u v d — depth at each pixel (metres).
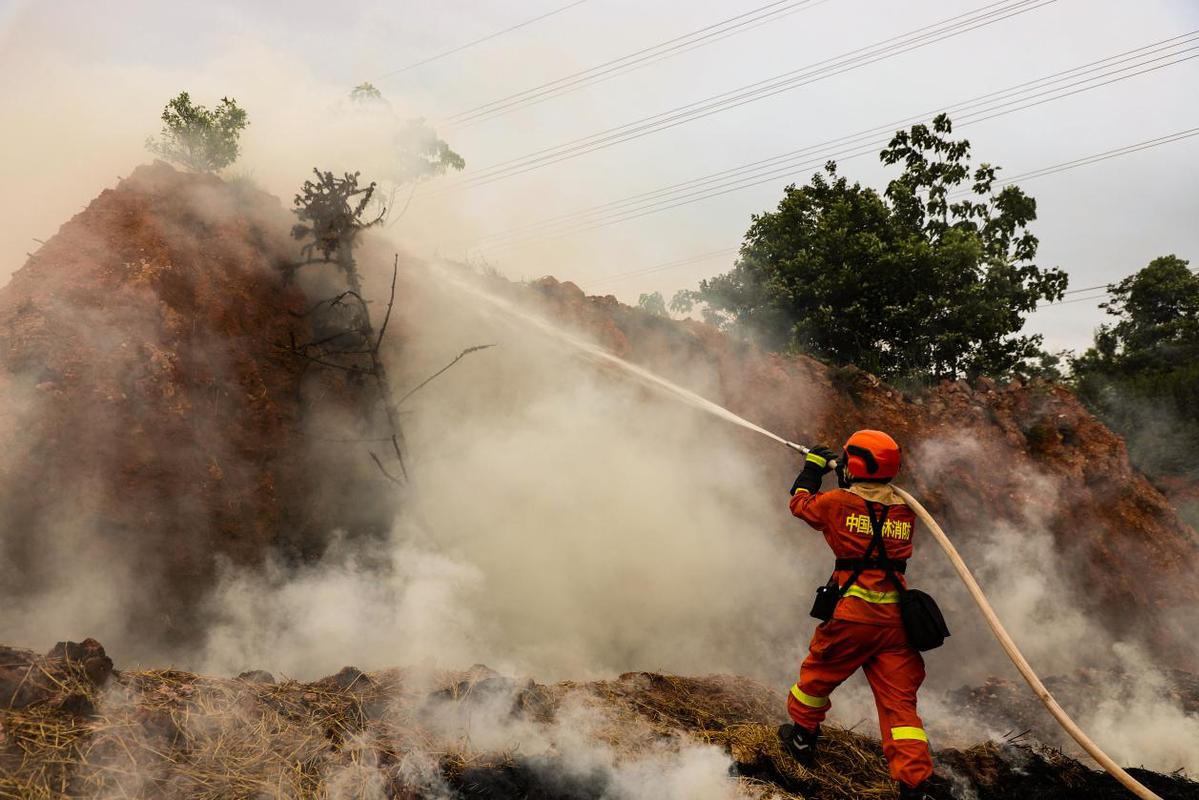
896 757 3.79
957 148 23.11
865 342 20.84
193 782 3.27
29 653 3.70
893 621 3.99
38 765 3.07
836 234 20.81
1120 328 36.28
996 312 20.72
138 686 3.87
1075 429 13.43
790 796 4.04
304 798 3.32
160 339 7.98
